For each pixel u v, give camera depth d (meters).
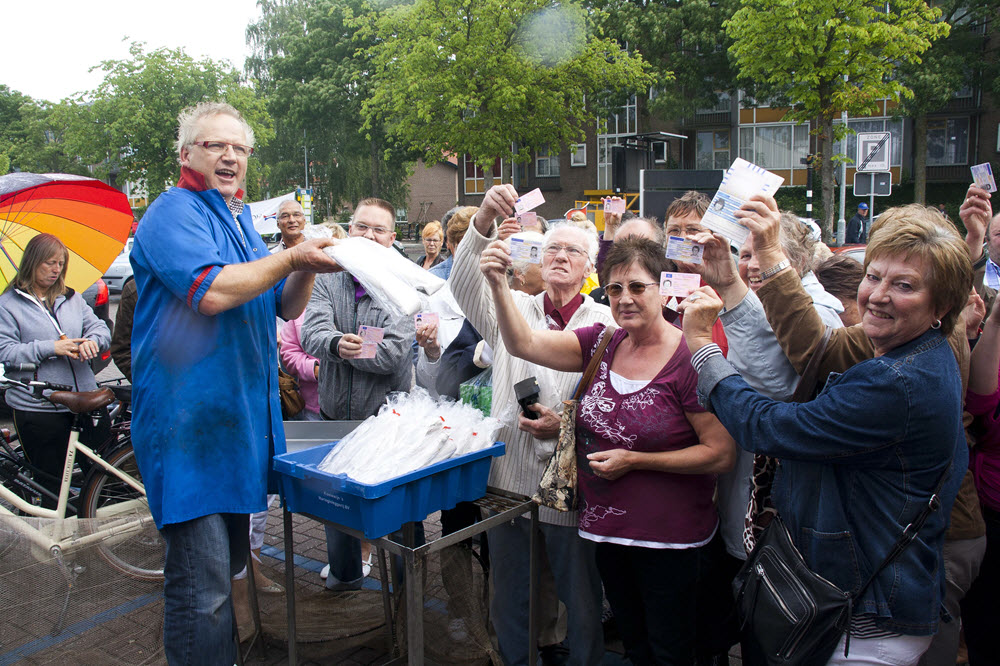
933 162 28.95
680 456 2.18
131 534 2.96
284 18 36.09
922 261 1.61
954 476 1.69
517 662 2.62
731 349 2.14
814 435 1.65
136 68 27.44
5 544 2.83
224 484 2.19
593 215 14.51
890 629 1.65
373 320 3.27
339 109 33.28
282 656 3.02
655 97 28.69
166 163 27.77
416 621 2.12
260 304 2.34
